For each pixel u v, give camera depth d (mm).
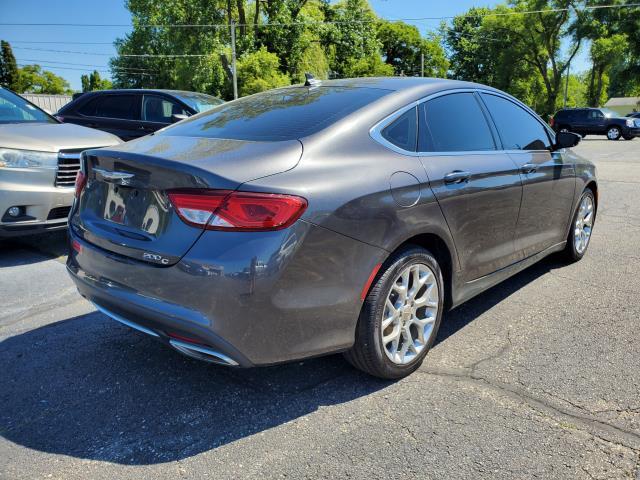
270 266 2191
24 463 2225
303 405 2646
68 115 9078
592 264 4887
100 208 2721
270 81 35031
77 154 5164
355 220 2434
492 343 3297
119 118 8734
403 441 2342
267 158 2379
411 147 2902
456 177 2986
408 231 2666
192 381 2895
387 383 2838
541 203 3941
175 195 2299
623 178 10445
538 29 45531
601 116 27844
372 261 2518
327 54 43781
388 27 58781
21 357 3168
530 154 3863
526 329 3492
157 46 45906
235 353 2254
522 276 4590
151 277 2344
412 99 3037
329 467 2182
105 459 2254
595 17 44062
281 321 2277
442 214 2891
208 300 2195
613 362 3023
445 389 2770
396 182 2652
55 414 2590
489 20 48031
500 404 2617
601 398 2656
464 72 63250
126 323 2607
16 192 4777
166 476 2141
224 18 36594
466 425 2451
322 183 2377
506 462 2193
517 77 49719
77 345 3328
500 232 3467
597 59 44969
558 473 2127
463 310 3852
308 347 2406
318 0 43469
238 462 2223
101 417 2564
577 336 3373
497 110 3730
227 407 2641
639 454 2240
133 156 2473
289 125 2729
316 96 3119
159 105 8477
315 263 2318
